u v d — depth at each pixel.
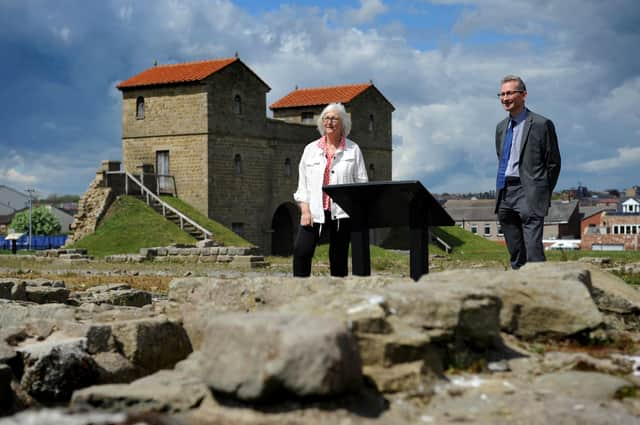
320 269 35.59
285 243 72.50
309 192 10.88
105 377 8.37
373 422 5.48
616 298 9.08
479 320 6.91
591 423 5.64
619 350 7.66
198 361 7.17
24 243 110.44
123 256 44.50
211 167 62.28
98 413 5.75
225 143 63.34
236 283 8.98
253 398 5.49
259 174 66.31
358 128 74.62
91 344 8.56
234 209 64.06
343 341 5.59
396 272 31.89
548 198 10.62
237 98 64.38
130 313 10.12
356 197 9.68
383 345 6.16
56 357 8.20
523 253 11.05
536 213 10.53
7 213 190.12
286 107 74.50
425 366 6.29
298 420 5.39
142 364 8.68
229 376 5.61
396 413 5.69
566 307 7.74
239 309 8.89
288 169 69.31
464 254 53.19
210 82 61.94
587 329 7.71
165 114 63.44
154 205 59.09
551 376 6.64
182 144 62.88
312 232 10.89
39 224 139.00
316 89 76.75
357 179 10.76
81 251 47.12
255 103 65.81
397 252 50.16
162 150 63.56
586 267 9.89
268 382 5.43
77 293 18.16
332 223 10.77
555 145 10.64
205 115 61.88
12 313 10.66
